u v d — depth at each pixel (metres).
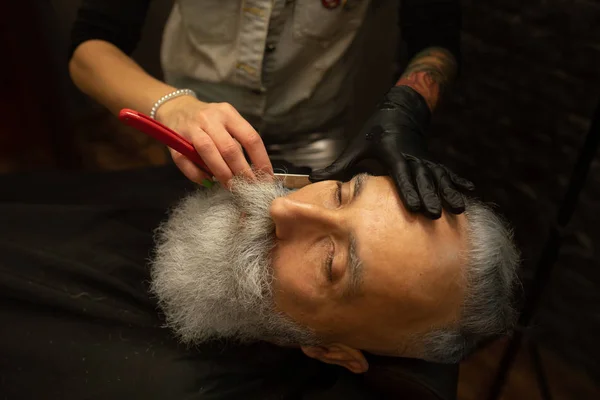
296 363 0.73
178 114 0.69
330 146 0.92
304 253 0.60
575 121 0.91
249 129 0.64
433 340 0.61
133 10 0.88
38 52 1.19
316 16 0.79
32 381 0.69
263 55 0.82
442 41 0.87
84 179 0.95
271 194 0.64
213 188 0.71
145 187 0.92
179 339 0.72
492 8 0.96
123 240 0.82
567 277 1.04
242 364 0.71
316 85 0.88
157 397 0.66
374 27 0.97
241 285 0.62
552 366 1.12
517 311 0.69
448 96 1.10
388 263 0.56
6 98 1.21
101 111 1.52
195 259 0.68
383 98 0.77
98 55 0.82
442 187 0.58
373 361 0.68
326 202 0.61
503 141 1.05
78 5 1.21
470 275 0.58
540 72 0.94
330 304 0.59
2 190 0.92
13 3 1.08
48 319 0.73
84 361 0.70
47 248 0.77
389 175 0.61
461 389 1.11
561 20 0.87
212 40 0.85
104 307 0.74
